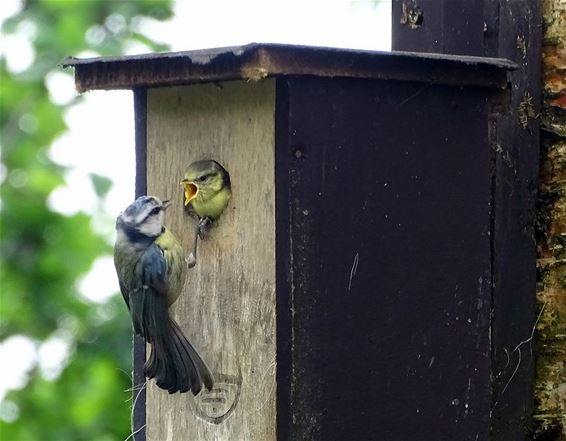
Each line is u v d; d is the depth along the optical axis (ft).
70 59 30.96
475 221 29.60
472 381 29.48
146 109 31.83
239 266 28.99
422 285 28.89
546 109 31.27
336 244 27.89
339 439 27.84
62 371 56.18
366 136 28.22
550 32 31.24
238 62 27.07
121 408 55.16
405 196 28.71
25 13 58.34
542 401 31.12
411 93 28.76
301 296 27.55
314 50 26.99
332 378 27.81
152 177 31.71
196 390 29.35
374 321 28.30
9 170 59.52
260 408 28.35
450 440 29.14
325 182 27.78
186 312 30.40
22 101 59.67
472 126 29.55
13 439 54.70
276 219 27.81
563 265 31.01
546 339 31.17
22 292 57.57
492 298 30.63
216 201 29.32
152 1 57.00
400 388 28.58
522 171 31.04
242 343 28.89
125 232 30.73
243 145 28.84
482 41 31.30
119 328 56.29
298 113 27.48
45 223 58.49
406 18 32.91
